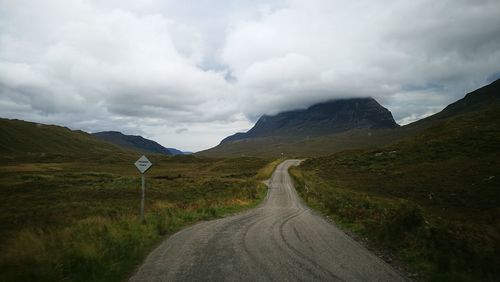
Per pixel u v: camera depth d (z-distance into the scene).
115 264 10.05
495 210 24.33
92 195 38.47
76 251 10.00
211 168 107.88
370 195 33.66
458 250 10.99
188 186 48.66
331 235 15.50
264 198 36.62
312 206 29.42
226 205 27.92
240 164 113.31
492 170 41.91
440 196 32.25
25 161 136.75
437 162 56.25
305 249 12.45
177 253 11.75
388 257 11.36
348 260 10.86
